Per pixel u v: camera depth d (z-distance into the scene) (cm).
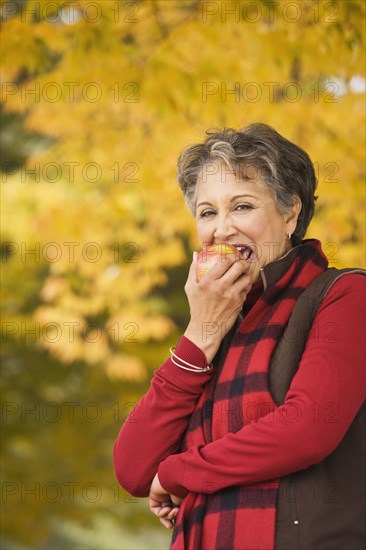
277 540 349
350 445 362
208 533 365
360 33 759
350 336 362
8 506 1482
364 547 352
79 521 1546
